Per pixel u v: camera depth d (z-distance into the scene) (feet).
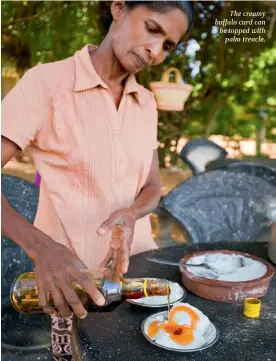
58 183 3.95
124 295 2.77
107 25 4.03
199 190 6.38
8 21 11.65
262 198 6.29
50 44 11.85
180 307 3.05
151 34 3.47
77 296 2.63
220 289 3.48
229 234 6.35
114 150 3.91
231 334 3.04
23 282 2.87
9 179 5.78
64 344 4.13
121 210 3.71
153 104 4.45
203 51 12.80
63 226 4.03
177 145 14.02
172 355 2.79
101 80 3.79
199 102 13.78
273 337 3.02
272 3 9.89
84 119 3.80
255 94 14.21
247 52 12.71
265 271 3.71
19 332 5.01
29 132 3.61
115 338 2.98
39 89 3.68
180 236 9.57
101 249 4.10
